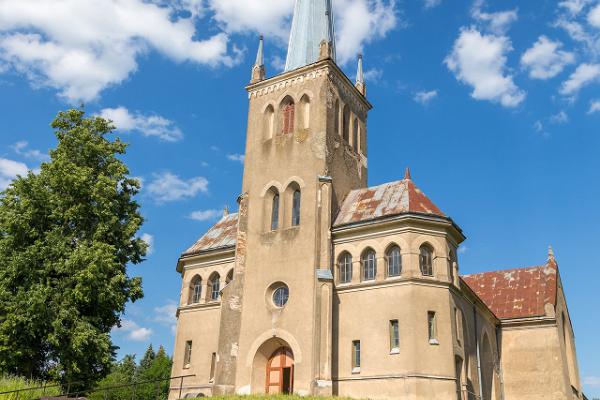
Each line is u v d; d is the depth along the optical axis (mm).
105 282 36812
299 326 36281
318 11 49812
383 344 34594
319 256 38000
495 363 47219
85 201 39031
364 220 37906
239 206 42812
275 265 39188
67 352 35000
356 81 51469
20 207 37031
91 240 38438
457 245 39781
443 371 33625
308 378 34562
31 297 33938
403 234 36562
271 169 42938
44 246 36594
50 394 28875
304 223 39406
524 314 50094
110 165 40750
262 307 38344
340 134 44594
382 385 33688
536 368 48000
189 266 45938
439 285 35719
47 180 38312
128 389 84875
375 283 36250
